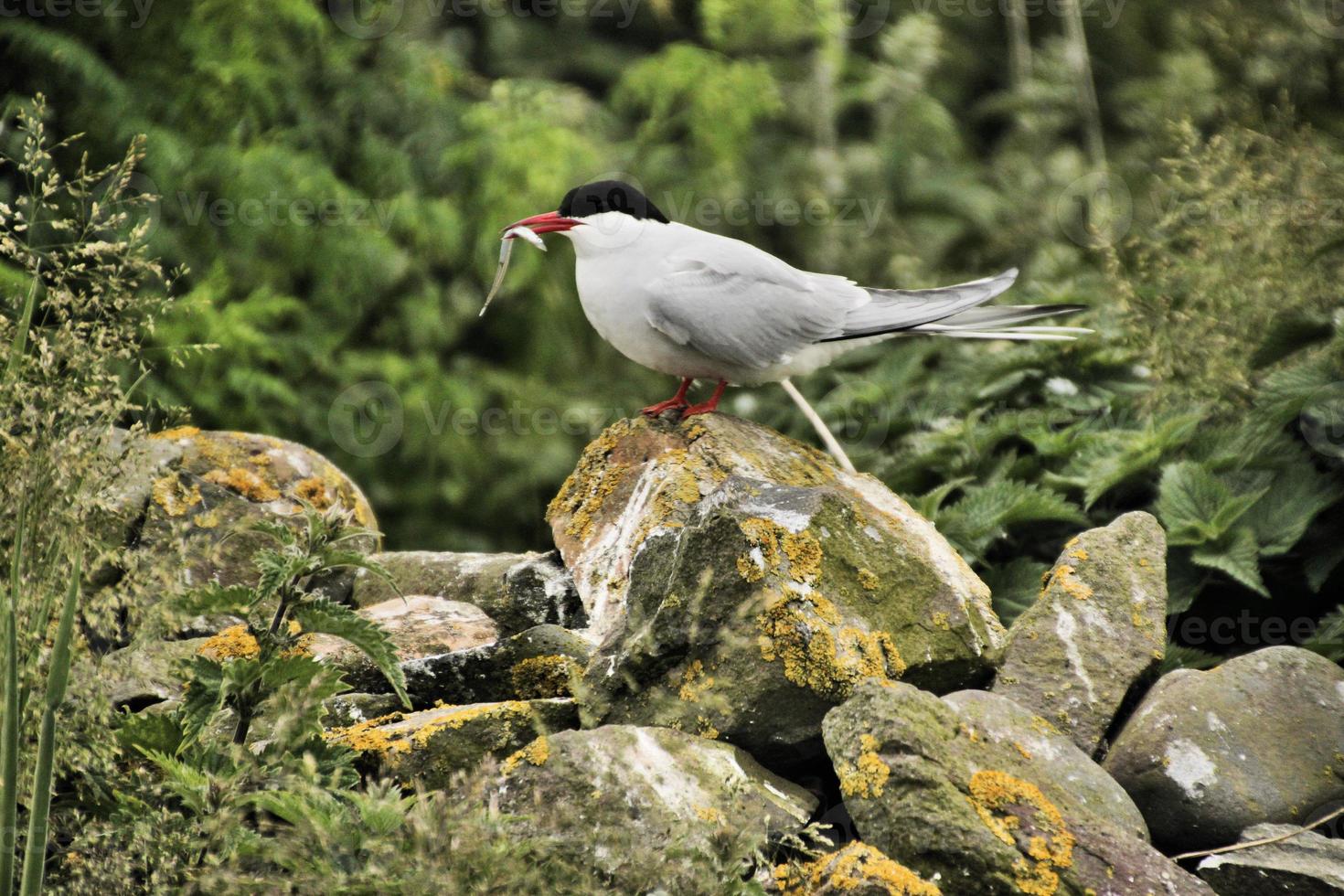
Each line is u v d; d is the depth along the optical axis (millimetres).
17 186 13125
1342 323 8648
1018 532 9281
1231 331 9352
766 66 17906
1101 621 6492
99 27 14344
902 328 8211
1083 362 10625
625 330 8078
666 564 6289
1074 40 17016
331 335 14984
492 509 15180
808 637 5836
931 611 6262
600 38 19344
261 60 15352
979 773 5316
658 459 7680
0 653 4754
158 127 14289
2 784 4363
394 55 16406
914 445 10430
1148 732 5949
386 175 15766
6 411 4910
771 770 5926
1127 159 16578
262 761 4977
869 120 19328
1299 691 6148
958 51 19812
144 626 5141
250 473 8305
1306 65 14250
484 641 7344
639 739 5543
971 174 17156
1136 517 6957
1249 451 8617
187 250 14266
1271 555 8188
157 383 12727
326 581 8297
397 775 5672
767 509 6211
